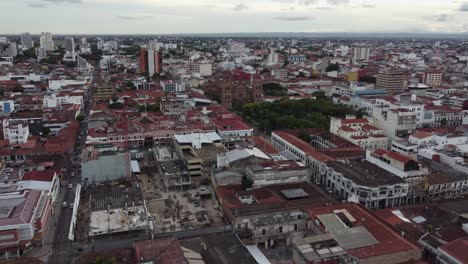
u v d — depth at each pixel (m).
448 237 143.62
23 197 163.75
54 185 193.12
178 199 196.25
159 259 125.62
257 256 142.12
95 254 139.88
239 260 128.75
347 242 130.75
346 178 192.75
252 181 192.62
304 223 158.25
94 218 163.12
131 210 169.50
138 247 133.50
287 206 166.88
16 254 145.25
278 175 195.00
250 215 158.88
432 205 171.25
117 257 135.62
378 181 187.25
